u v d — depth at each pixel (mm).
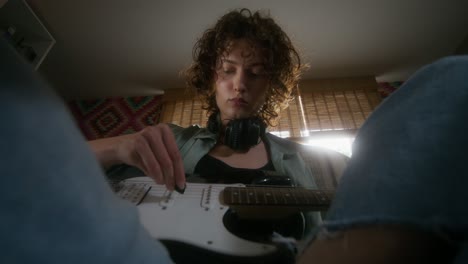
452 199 146
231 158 790
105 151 540
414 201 153
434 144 165
